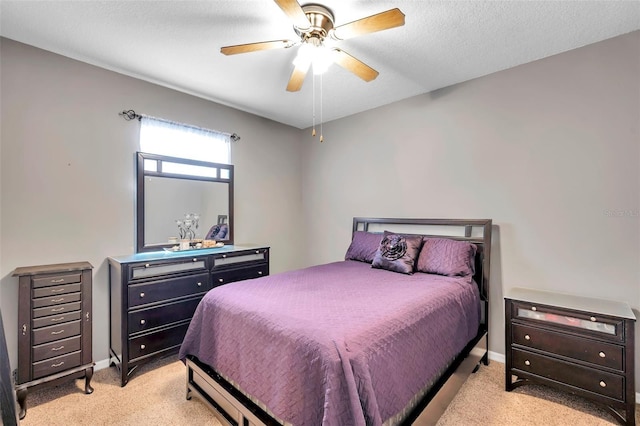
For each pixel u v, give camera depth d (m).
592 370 1.88
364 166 3.71
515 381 2.20
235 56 2.42
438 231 3.03
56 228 2.35
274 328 1.48
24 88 2.22
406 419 1.45
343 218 3.95
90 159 2.52
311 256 4.32
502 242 2.65
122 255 2.65
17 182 2.19
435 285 2.18
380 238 3.18
